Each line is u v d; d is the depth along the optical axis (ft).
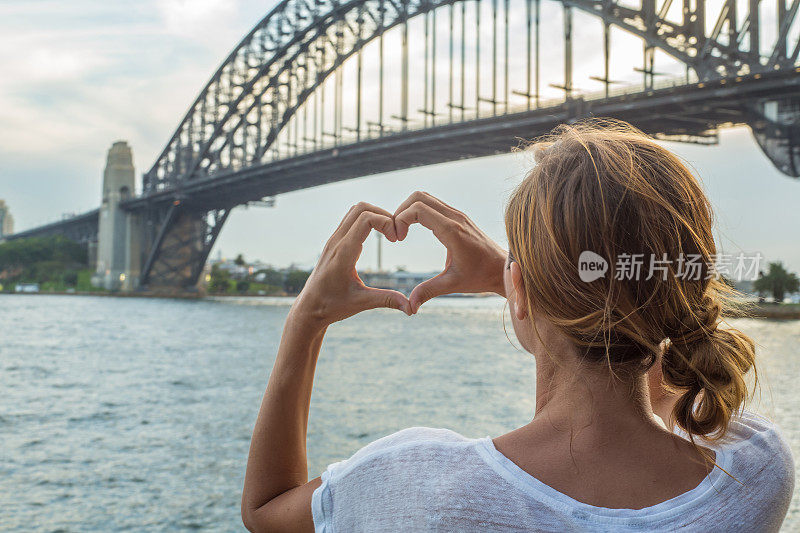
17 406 48.91
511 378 63.21
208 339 113.91
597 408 2.03
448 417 43.52
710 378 2.06
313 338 2.40
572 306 1.97
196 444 36.11
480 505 1.88
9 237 525.34
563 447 2.01
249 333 127.24
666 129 117.91
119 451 34.50
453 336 126.21
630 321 1.93
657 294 1.95
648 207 1.95
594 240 1.94
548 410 2.09
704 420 2.12
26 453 34.04
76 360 81.46
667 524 1.91
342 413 44.55
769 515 2.07
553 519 1.87
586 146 2.12
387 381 60.75
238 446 35.55
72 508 25.20
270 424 2.38
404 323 176.86
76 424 42.16
